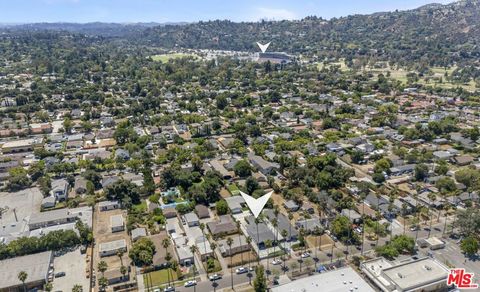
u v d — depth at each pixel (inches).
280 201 7475.4
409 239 5831.7
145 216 6993.1
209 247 5920.3
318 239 6240.2
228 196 7716.5
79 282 5275.6
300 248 5979.3
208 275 5428.2
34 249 5871.1
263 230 6250.0
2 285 5049.2
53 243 5930.1
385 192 7662.4
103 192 7829.7
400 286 4741.6
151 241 5910.4
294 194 7416.3
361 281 4950.8
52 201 7406.5
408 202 7101.4
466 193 7386.8
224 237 6269.7
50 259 5644.7
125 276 5388.8
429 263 5211.6
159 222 6742.1
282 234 5999.0
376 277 5054.1
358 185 7608.3
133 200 7534.5
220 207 6983.3
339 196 7185.0
